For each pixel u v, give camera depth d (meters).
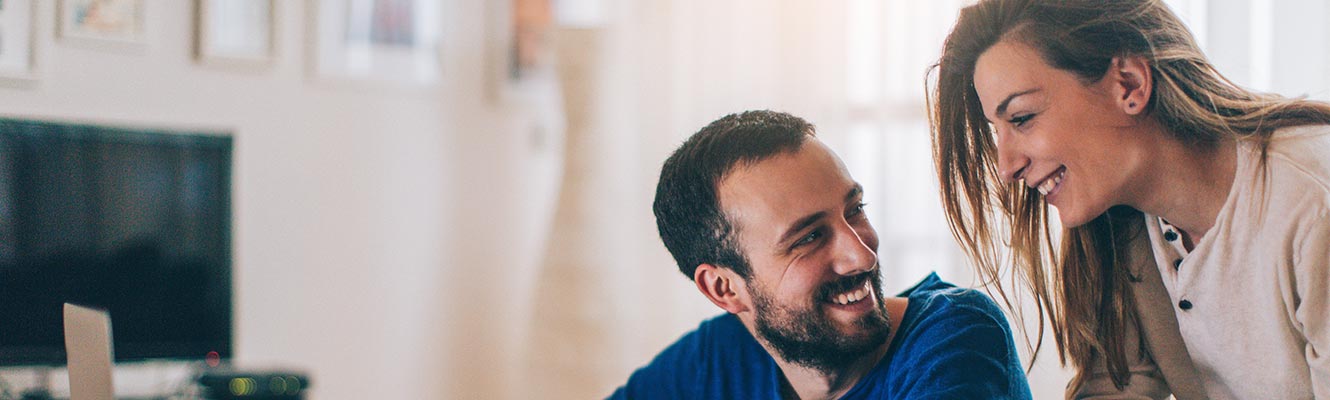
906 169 3.87
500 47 4.34
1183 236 1.37
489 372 4.34
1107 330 1.49
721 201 1.23
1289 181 1.23
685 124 4.18
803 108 4.04
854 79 4.02
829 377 1.28
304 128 3.75
